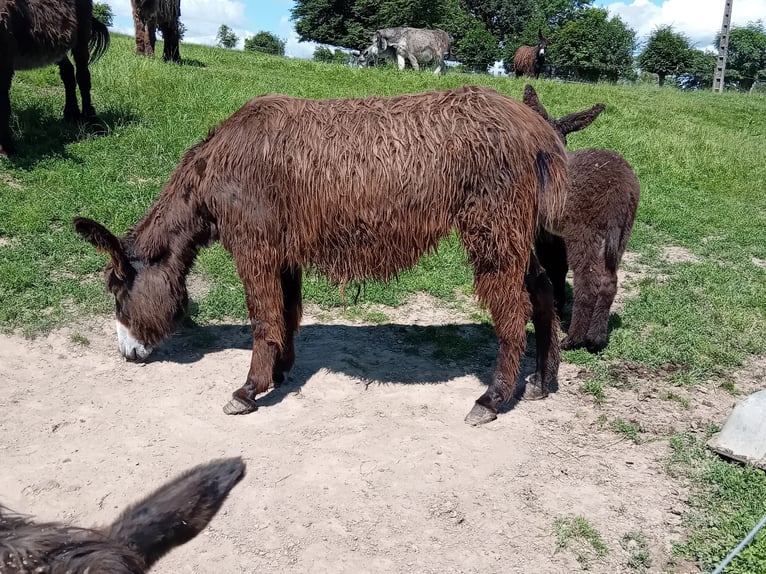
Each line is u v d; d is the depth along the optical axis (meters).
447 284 6.75
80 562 0.97
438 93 4.17
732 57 60.41
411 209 3.99
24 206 6.83
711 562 3.12
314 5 44.47
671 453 4.11
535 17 55.44
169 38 14.79
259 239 4.18
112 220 6.87
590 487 3.73
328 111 4.16
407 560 3.15
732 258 8.30
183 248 4.59
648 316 6.25
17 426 4.07
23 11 7.65
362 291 6.41
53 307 5.51
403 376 4.98
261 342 4.32
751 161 13.97
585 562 3.16
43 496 3.48
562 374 5.16
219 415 4.32
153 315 4.62
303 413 4.40
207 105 11.02
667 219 9.55
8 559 0.93
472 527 3.38
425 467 3.83
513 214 3.99
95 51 9.25
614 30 42.06
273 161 4.07
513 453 4.02
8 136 7.92
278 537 3.27
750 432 3.99
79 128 9.12
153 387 4.63
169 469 3.76
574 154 5.48
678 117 17.59
